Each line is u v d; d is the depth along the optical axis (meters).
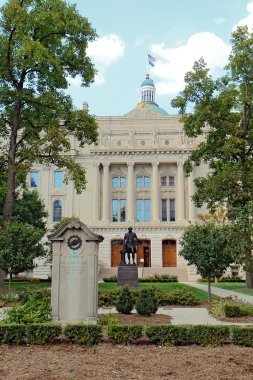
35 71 31.67
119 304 19.00
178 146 63.44
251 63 33.44
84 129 32.56
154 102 81.69
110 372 9.24
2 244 26.70
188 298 24.33
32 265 27.28
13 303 23.25
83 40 31.94
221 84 34.94
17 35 29.02
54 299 15.10
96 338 12.18
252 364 9.92
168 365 9.85
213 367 9.65
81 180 30.72
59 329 12.29
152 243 61.56
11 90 31.23
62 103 33.12
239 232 18.23
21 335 12.18
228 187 32.34
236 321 17.73
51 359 10.47
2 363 10.04
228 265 26.45
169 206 63.81
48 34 30.89
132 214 62.69
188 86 35.09
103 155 64.19
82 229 15.57
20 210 46.88
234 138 33.53
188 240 26.67
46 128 32.72
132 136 64.19
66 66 32.97
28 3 30.44
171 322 17.28
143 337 13.08
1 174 33.94
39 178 65.31
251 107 35.62
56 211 64.50
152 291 18.98
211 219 54.16
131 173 63.69
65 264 15.41
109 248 61.53
